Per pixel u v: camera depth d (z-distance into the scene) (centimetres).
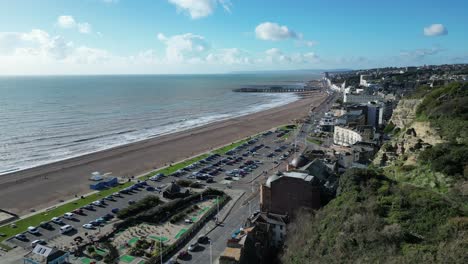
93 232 10731
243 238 8544
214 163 18738
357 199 8500
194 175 16475
